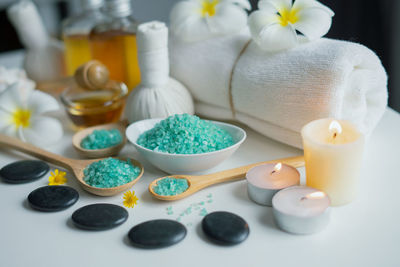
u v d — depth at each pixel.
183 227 0.36
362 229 0.36
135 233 0.35
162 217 0.38
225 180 0.42
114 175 0.41
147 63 0.48
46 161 0.47
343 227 0.36
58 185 0.41
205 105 0.52
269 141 0.49
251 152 0.47
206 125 0.44
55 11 1.05
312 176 0.38
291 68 0.44
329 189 0.38
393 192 0.40
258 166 0.41
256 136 0.51
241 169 0.42
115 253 0.35
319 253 0.34
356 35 0.81
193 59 0.51
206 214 0.38
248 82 0.46
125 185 0.40
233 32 0.51
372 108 0.47
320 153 0.37
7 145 0.48
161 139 0.42
